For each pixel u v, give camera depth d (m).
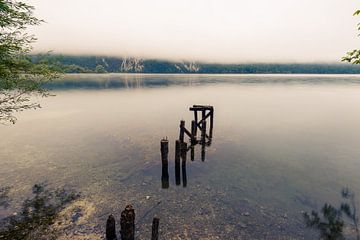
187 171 17.36
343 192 14.27
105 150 21.39
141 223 11.20
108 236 9.66
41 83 12.23
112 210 12.14
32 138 25.03
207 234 10.48
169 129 30.22
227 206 12.69
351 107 51.41
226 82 174.25
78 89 100.00
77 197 13.26
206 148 22.77
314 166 18.36
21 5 9.13
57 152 20.61
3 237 9.91
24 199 12.87
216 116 40.78
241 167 18.16
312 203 13.05
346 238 10.29
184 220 11.45
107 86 121.50
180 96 76.69
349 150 22.23
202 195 13.84
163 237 10.23
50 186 14.41
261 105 55.03
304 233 10.62
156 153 20.80
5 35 9.38
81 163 18.16
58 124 32.66
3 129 29.22
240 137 26.88
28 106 13.10
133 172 16.83
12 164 17.59
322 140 25.77
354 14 6.65
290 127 32.16
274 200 13.34
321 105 54.78
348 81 182.38
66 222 11.03
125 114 41.91
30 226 10.66
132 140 24.80
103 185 14.77
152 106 52.81
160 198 13.44
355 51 6.89
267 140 25.67
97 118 37.72
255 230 10.78
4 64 9.70
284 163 18.97
